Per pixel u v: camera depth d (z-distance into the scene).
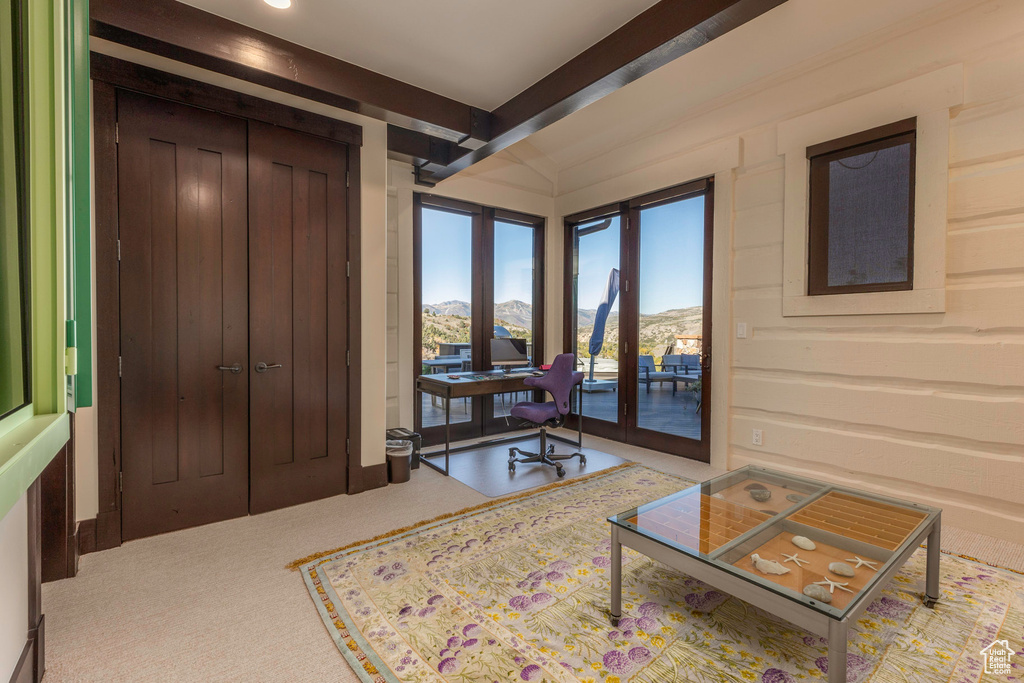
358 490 3.28
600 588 2.05
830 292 3.13
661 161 4.19
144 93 2.51
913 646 1.65
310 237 3.08
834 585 1.42
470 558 2.32
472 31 2.53
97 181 2.38
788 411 3.35
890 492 2.86
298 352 3.04
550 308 5.38
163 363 2.59
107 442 2.43
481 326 4.91
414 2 2.29
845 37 2.96
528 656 1.61
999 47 2.46
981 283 2.55
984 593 1.97
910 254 2.78
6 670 1.29
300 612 1.89
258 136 2.87
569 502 3.08
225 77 2.72
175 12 2.27
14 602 1.35
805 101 3.24
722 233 3.71
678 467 3.83
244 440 2.85
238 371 2.82
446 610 1.89
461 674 1.52
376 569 2.21
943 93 2.61
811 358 3.23
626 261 4.62
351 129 3.22
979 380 2.53
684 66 3.40
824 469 3.16
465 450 4.42
